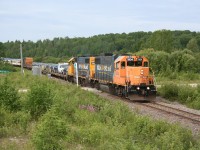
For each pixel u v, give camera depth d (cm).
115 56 3234
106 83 3469
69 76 5219
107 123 1658
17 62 10731
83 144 1310
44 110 1819
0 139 1358
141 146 1245
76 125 1656
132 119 1761
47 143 1111
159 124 1570
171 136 1338
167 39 9638
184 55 6469
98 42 16088
